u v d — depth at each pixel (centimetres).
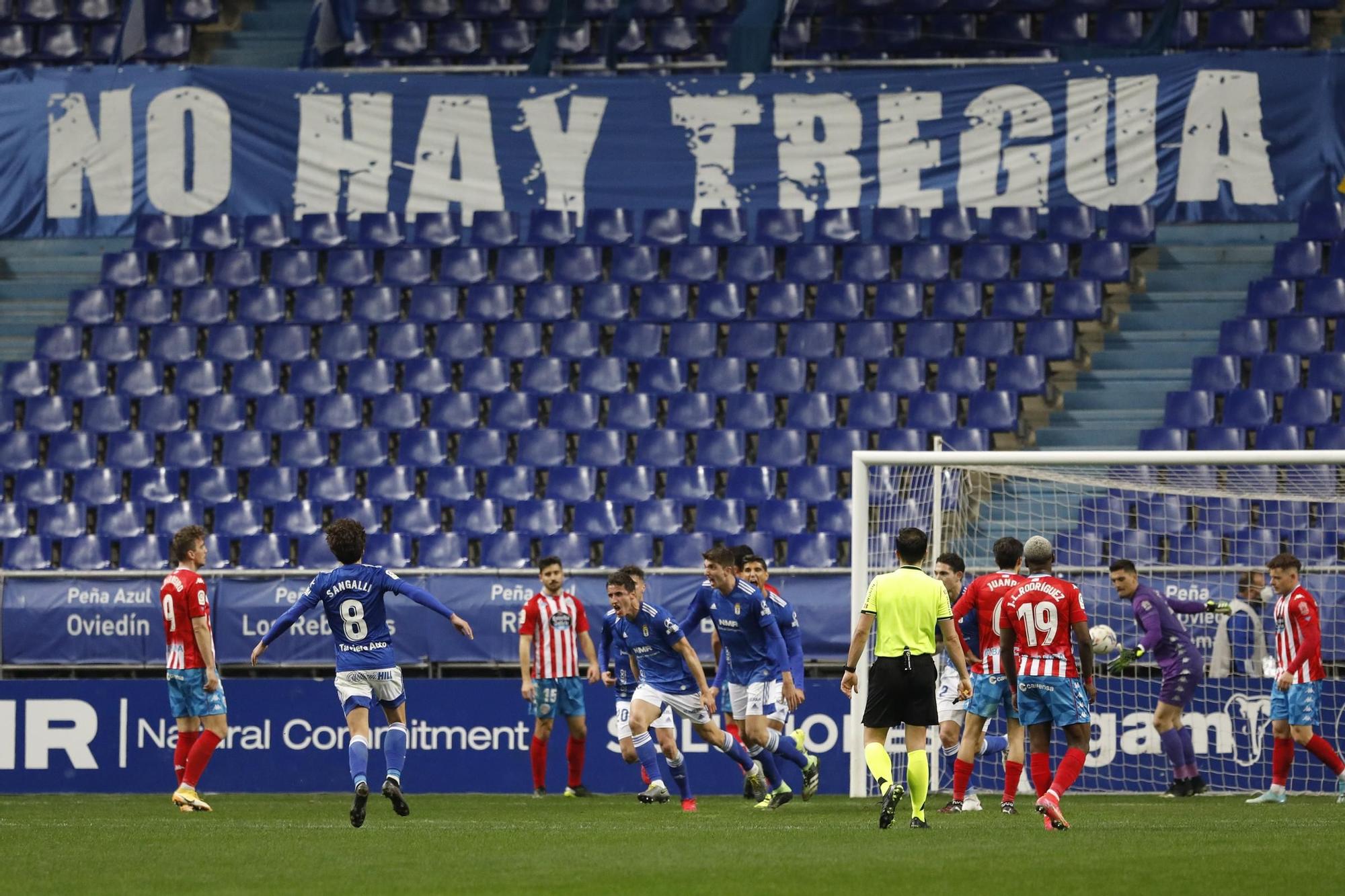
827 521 6212
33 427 7012
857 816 3881
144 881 2536
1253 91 7188
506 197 7562
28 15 8525
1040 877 2502
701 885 2422
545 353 7169
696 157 7500
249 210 7638
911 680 3375
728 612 4066
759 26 7956
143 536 6406
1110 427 6594
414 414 6850
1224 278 7094
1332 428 6250
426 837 3294
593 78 7588
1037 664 3425
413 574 5366
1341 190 7019
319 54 8175
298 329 7194
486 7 8356
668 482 6456
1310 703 4241
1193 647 4597
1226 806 4231
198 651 4175
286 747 5166
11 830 3525
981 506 5878
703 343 7044
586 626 4794
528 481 6500
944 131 7362
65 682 5194
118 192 7694
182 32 8400
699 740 5041
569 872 2600
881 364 6825
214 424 6956
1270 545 5666
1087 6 8000
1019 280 7119
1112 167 7250
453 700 5141
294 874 2611
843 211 7362
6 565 6438
